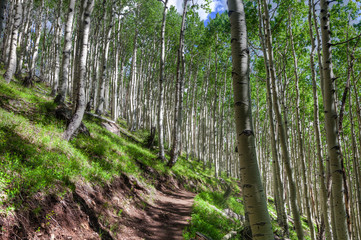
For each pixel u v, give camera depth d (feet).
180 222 20.81
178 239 17.06
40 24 45.14
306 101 51.57
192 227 18.66
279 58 36.47
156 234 17.19
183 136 95.86
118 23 64.39
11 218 9.61
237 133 6.72
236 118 6.78
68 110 28.09
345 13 29.35
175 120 43.65
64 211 12.48
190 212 24.08
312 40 21.97
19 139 15.93
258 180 6.37
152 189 27.78
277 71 36.55
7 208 9.53
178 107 46.52
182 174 44.45
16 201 10.38
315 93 21.34
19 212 10.12
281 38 35.76
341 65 32.40
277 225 31.40
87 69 58.34
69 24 30.94
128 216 17.81
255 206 6.21
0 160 12.22
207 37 65.00
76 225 12.57
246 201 6.38
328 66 10.83
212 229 19.12
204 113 82.43
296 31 34.91
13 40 32.07
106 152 25.49
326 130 10.75
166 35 73.87
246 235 19.26
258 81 58.18
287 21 32.94
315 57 37.58
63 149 18.43
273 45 35.76
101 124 40.70
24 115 22.72
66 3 62.44
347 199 11.66
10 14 53.52
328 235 18.15
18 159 13.29
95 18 65.41
